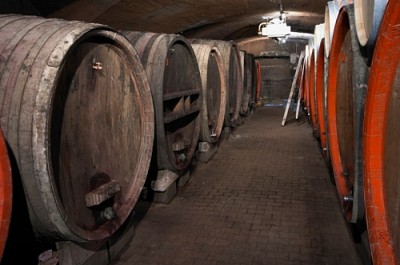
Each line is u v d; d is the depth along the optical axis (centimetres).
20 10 466
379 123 178
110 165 279
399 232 161
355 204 235
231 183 488
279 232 338
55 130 214
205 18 995
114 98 282
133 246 320
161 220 373
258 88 1507
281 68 1812
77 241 235
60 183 220
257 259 292
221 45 690
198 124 507
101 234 254
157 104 369
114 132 283
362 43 200
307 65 855
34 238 241
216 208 402
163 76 367
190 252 306
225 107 649
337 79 320
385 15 149
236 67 826
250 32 1555
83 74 241
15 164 189
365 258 271
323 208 391
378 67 165
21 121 185
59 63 191
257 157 628
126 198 302
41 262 236
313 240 320
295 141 754
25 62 194
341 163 315
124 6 655
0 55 201
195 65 490
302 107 1320
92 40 250
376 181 183
